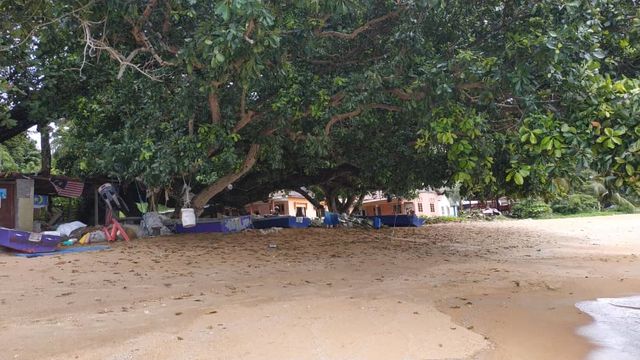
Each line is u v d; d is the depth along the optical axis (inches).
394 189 797.2
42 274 383.9
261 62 321.7
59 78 544.1
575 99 287.7
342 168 812.6
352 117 468.4
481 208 2167.8
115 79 520.4
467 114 330.3
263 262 474.9
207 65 320.8
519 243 758.5
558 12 315.9
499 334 255.8
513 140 323.9
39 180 650.8
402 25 373.1
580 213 1700.3
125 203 777.6
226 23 282.2
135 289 346.6
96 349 214.2
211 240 586.2
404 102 397.4
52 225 690.8
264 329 248.7
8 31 321.4
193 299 319.6
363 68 428.1
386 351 219.5
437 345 230.7
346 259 518.0
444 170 673.0
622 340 248.2
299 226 810.2
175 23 382.9
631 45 355.3
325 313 284.4
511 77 306.7
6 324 254.7
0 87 275.7
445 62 339.6
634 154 249.6
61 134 821.2
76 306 296.0
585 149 263.1
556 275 446.9
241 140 533.0
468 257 574.9
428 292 358.9
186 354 209.5
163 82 424.5
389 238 751.7
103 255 466.9
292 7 342.0
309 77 431.2
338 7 318.0
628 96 265.7
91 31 354.9
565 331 263.7
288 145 582.9
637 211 1683.1
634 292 370.6
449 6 379.6
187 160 442.0
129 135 481.7
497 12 389.7
